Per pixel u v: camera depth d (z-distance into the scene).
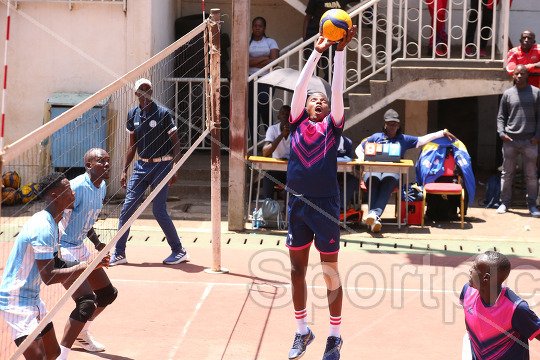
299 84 5.54
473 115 15.12
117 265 8.48
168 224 8.55
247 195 12.05
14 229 9.57
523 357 4.45
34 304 4.79
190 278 8.02
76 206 5.54
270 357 5.85
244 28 9.91
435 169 10.95
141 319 6.69
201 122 14.09
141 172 8.39
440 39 12.76
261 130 13.77
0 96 12.28
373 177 10.59
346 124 11.50
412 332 6.44
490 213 11.63
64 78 12.25
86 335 5.86
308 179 5.52
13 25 12.17
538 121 11.20
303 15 15.06
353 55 14.31
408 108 13.62
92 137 10.98
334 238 5.61
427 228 10.69
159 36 12.93
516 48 11.49
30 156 11.12
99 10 12.11
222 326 6.55
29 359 4.64
